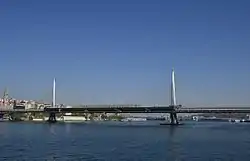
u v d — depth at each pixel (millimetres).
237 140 152625
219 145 128750
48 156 95000
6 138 154750
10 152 102688
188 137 169750
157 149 113500
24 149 110438
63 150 108375
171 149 113688
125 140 148750
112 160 89375
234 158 94188
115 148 115500
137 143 134000
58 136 170500
